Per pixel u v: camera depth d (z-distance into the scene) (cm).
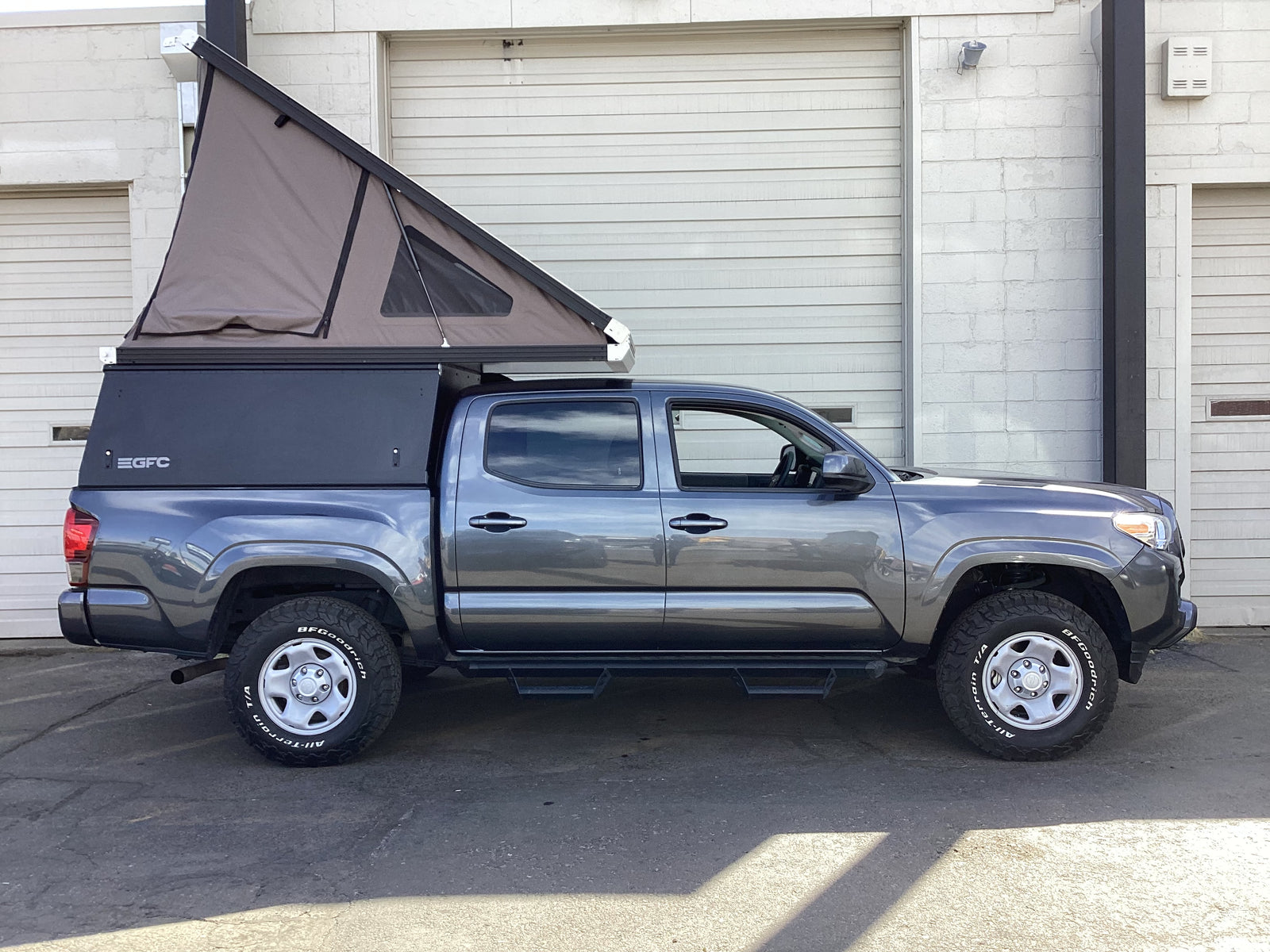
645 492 509
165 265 525
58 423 829
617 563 502
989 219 811
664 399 525
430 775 495
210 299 522
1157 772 486
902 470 605
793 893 362
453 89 838
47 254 828
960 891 362
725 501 506
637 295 842
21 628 825
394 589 498
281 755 498
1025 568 538
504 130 838
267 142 531
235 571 495
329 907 355
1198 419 827
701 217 838
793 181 835
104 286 827
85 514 500
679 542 502
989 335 814
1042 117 806
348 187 527
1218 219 823
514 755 524
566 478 512
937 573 501
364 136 813
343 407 510
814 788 469
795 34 830
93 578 498
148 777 496
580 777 488
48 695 656
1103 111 773
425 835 418
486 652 517
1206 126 801
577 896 362
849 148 833
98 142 807
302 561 496
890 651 514
